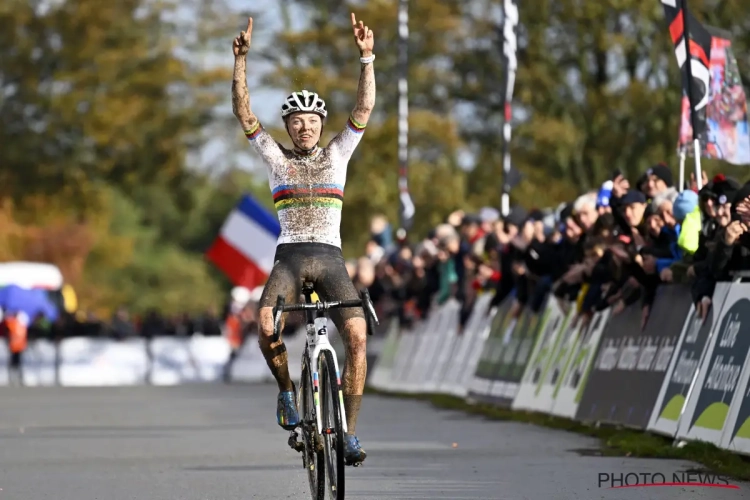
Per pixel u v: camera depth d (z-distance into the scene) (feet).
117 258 504.43
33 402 151.64
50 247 488.44
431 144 271.28
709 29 94.48
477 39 257.55
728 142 94.53
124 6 303.27
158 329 254.68
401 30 197.36
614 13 196.65
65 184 309.01
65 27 295.69
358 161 274.36
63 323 251.80
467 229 134.21
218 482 69.10
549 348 106.73
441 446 87.25
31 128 303.48
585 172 212.84
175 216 599.57
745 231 74.38
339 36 275.80
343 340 58.18
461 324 134.92
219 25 309.83
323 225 58.70
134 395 169.17
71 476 72.49
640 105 192.54
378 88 272.72
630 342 89.40
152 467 76.74
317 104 59.06
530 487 64.85
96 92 303.27
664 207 86.02
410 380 152.66
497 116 261.85
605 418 90.63
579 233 101.81
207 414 126.52
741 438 69.41
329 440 56.59
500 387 118.01
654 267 85.51
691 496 60.49
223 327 289.74
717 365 74.59
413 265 149.48
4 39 295.48
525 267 113.29
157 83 303.89
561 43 213.87
